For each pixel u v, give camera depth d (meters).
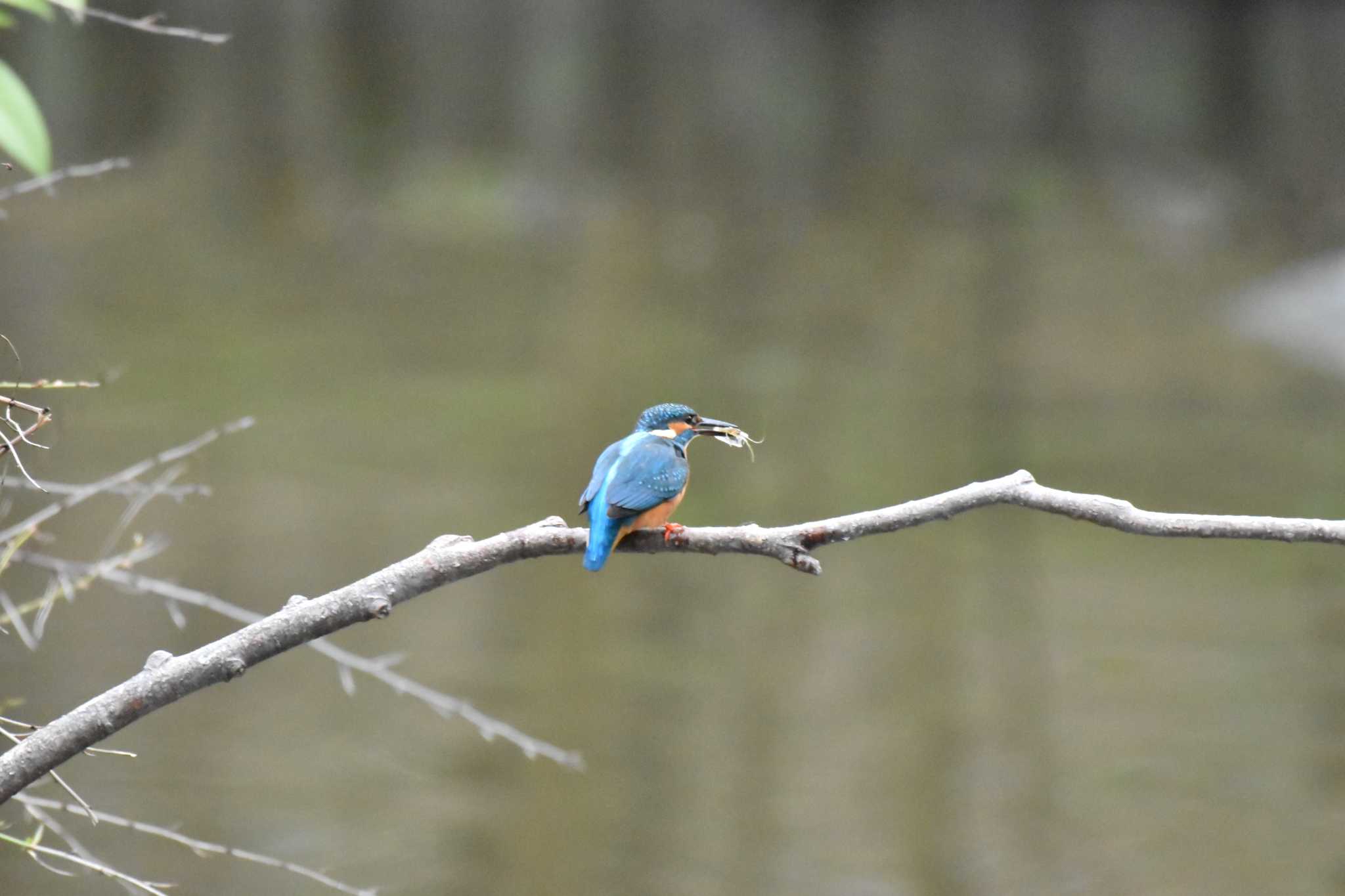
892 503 16.20
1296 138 39.38
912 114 40.38
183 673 3.03
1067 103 41.62
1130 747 10.68
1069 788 10.15
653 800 9.84
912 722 11.00
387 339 22.55
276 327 22.80
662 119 38.31
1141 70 43.28
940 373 22.48
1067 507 3.34
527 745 5.92
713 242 30.08
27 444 3.44
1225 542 15.48
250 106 33.88
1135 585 14.07
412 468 16.45
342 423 18.12
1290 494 16.98
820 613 13.14
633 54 42.62
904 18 46.88
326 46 38.03
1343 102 41.44
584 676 11.59
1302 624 13.01
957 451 18.42
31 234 25.73
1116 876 9.15
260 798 9.62
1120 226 33.09
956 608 13.30
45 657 10.87
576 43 42.50
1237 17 45.97
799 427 19.27
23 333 20.64
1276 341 25.19
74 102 32.31
